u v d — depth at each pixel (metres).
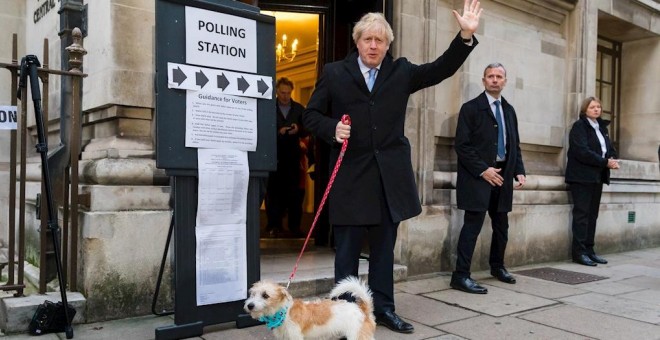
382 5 5.16
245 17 3.56
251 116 3.59
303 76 7.43
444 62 3.46
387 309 3.71
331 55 5.72
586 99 6.55
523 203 6.22
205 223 3.41
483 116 4.98
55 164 4.10
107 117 4.04
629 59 8.73
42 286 3.63
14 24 5.84
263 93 3.63
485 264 5.80
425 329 3.72
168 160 3.23
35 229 4.79
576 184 6.45
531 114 6.50
